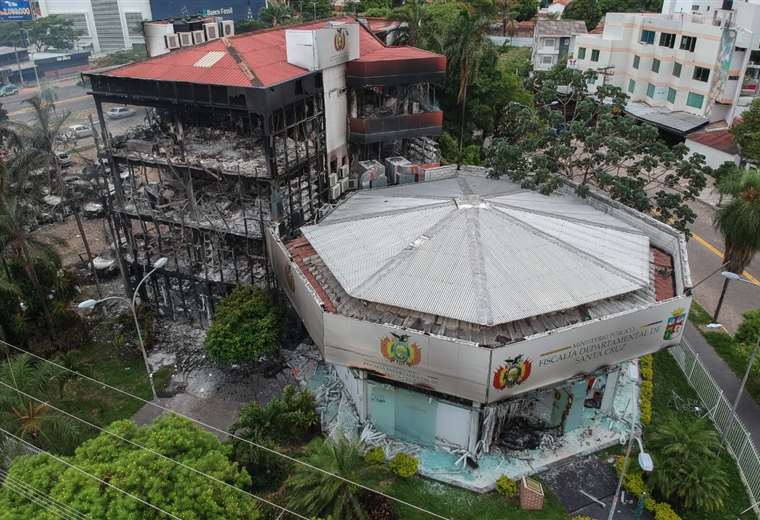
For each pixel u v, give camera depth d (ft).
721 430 99.86
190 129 141.69
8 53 373.20
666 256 113.09
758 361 108.88
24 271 128.36
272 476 90.48
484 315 87.04
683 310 92.68
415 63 142.20
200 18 157.48
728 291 143.95
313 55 122.62
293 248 114.93
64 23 408.67
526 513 85.25
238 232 120.67
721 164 201.57
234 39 135.74
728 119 225.76
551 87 163.63
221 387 111.75
